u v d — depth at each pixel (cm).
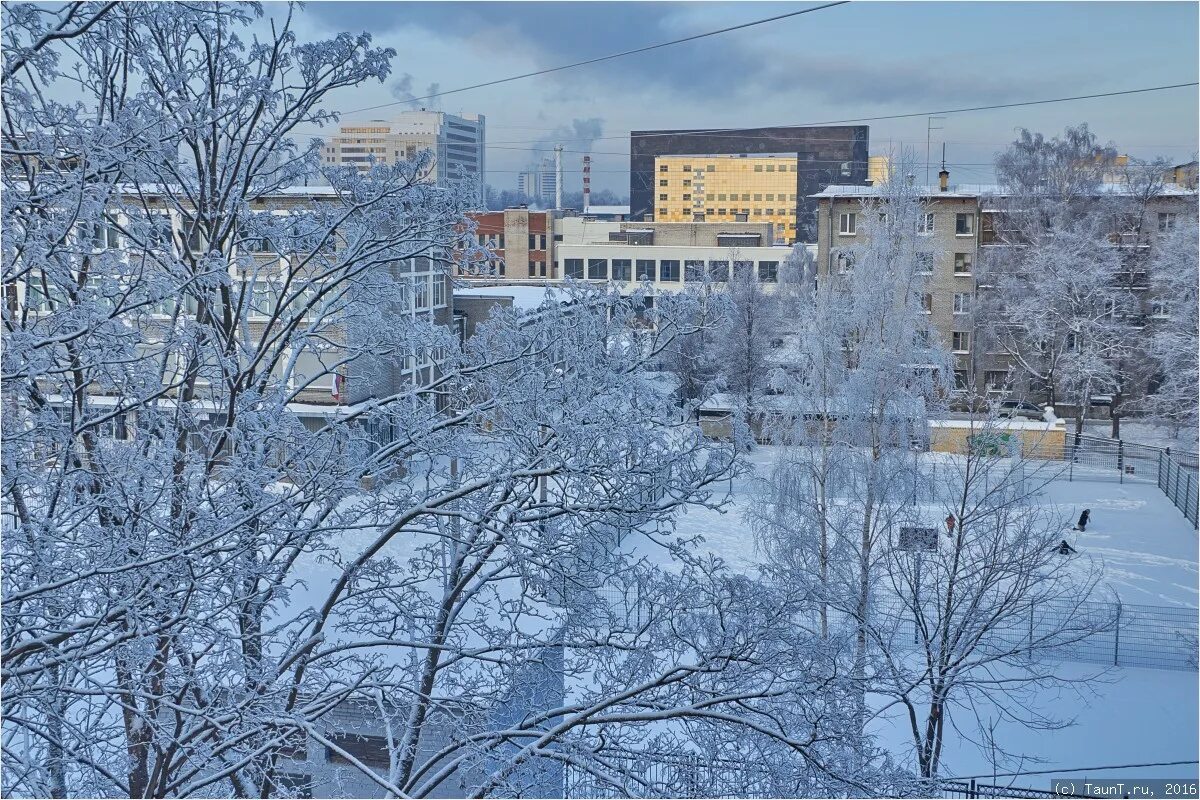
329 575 1712
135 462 721
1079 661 1873
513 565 872
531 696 889
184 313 926
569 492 881
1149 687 1744
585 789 838
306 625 795
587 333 879
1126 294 3803
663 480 796
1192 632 1995
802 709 767
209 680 758
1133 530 2825
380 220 945
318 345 1085
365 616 883
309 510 1052
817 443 1844
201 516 730
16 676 609
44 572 651
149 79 823
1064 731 1583
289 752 1025
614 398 839
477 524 820
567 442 797
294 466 845
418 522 908
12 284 775
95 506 718
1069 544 2631
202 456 804
